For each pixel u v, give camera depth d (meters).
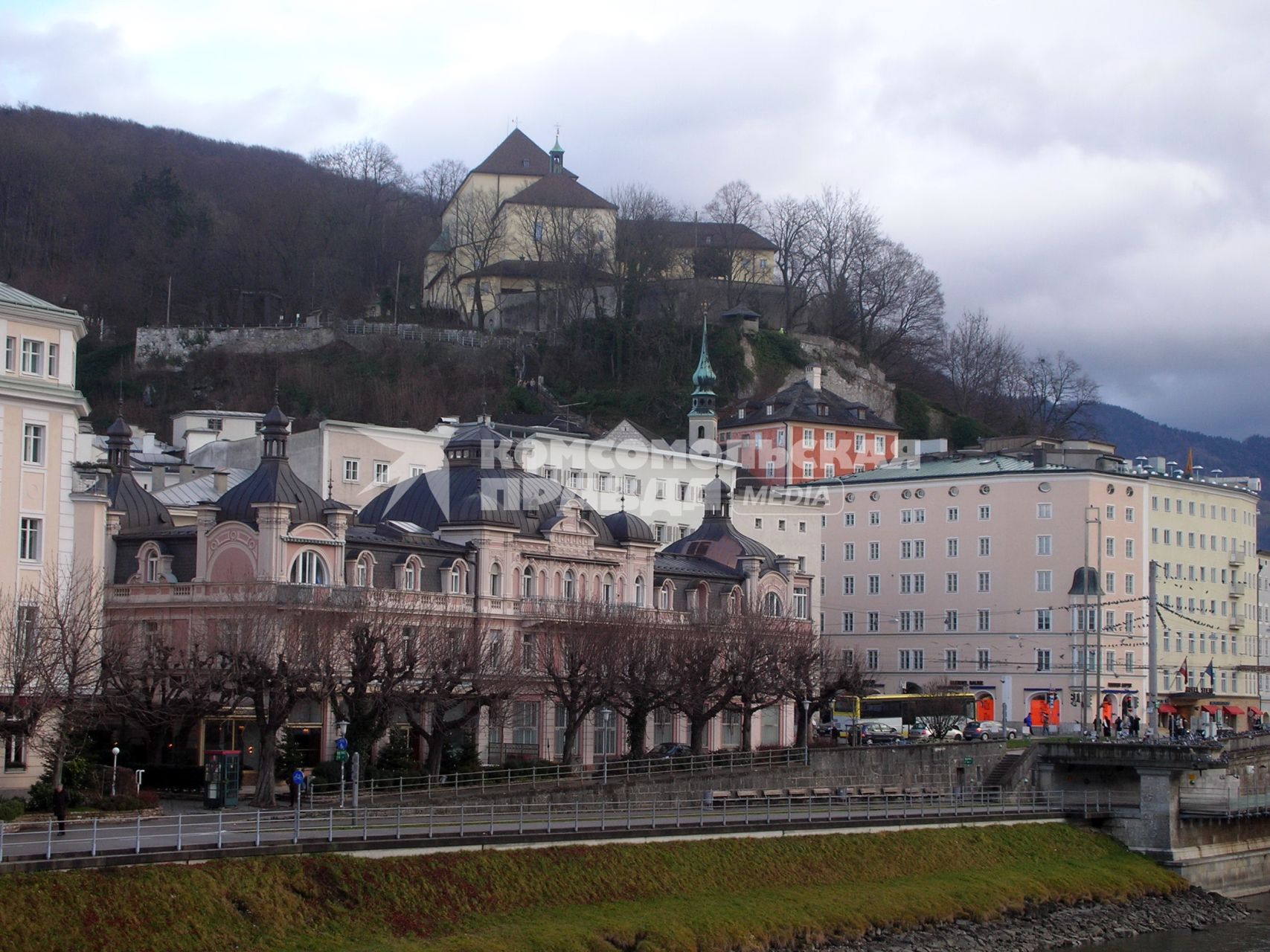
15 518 111.94
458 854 98.62
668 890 107.25
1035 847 139.12
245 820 94.81
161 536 133.00
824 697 156.75
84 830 91.81
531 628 146.62
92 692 111.44
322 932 87.62
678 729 162.25
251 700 128.62
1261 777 171.38
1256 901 145.88
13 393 111.94
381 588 135.62
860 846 124.56
